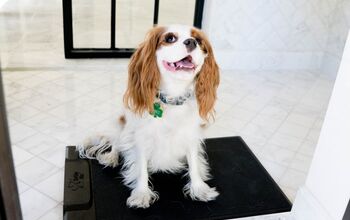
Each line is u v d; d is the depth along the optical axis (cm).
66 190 171
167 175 186
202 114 165
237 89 302
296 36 349
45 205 164
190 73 146
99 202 165
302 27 346
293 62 358
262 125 249
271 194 179
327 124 142
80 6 384
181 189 177
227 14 323
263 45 346
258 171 196
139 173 171
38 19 454
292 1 332
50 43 372
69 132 221
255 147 222
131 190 174
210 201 171
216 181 186
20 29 412
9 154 69
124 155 186
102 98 266
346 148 133
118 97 269
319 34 352
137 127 167
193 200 171
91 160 193
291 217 166
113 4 326
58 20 455
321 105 286
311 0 335
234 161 203
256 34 338
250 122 251
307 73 353
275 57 351
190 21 360
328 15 345
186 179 184
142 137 166
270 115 263
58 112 243
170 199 171
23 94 263
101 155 194
